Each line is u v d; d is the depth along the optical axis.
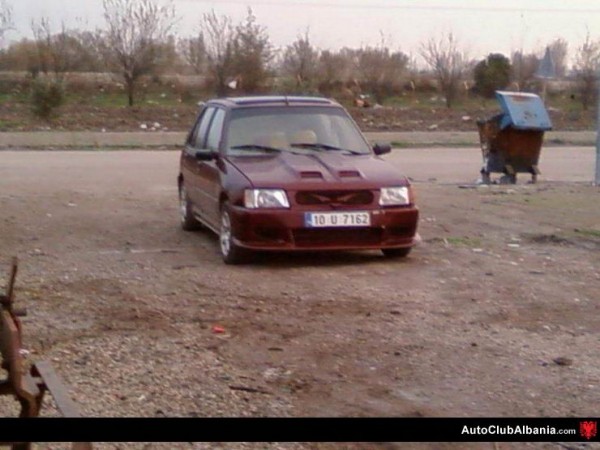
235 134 11.56
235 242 10.38
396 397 6.29
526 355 7.16
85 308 8.59
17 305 8.64
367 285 9.52
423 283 9.61
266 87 38.56
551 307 8.61
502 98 19.86
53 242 12.17
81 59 40.31
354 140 11.77
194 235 12.80
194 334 7.75
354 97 40.16
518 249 11.58
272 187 10.28
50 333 7.77
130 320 8.19
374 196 10.48
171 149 29.55
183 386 6.49
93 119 35.16
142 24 38.53
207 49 38.69
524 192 17.81
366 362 7.00
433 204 15.91
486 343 7.47
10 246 11.87
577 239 12.25
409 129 36.09
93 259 10.98
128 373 6.76
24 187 18.56
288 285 9.52
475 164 25.45
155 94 40.50
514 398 6.26
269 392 6.38
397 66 43.09
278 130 11.63
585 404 6.15
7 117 34.84
